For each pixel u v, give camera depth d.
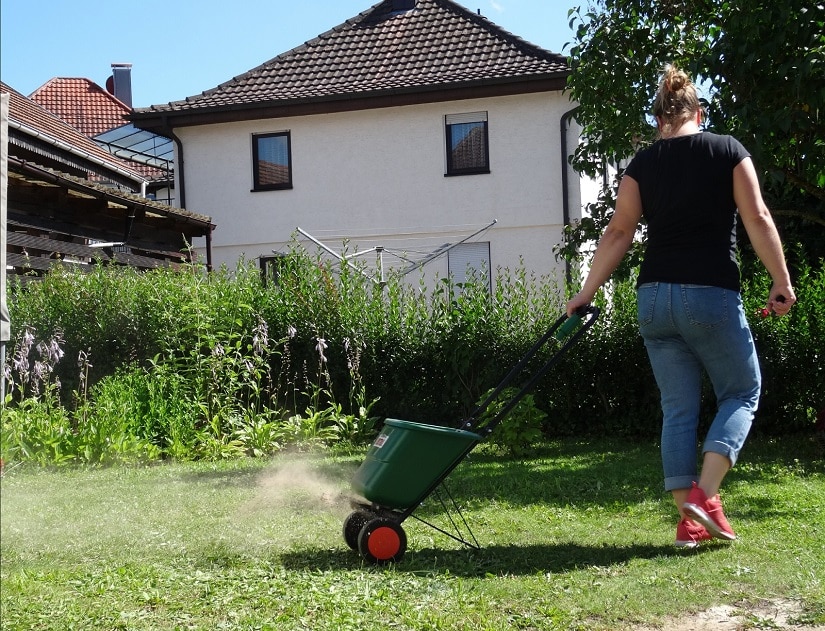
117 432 8.39
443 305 10.63
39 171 11.83
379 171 20.59
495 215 20.00
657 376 4.61
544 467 7.65
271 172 21.31
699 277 4.37
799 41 7.81
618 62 9.42
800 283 9.48
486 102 20.03
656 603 3.56
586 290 4.62
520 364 4.55
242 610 3.54
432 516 5.39
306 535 4.86
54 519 5.39
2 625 3.34
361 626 3.33
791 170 9.02
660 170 4.51
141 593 3.73
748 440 9.14
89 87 32.28
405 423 4.29
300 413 10.62
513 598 3.66
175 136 21.53
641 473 7.10
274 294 10.86
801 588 3.72
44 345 9.07
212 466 8.16
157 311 10.33
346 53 22.27
